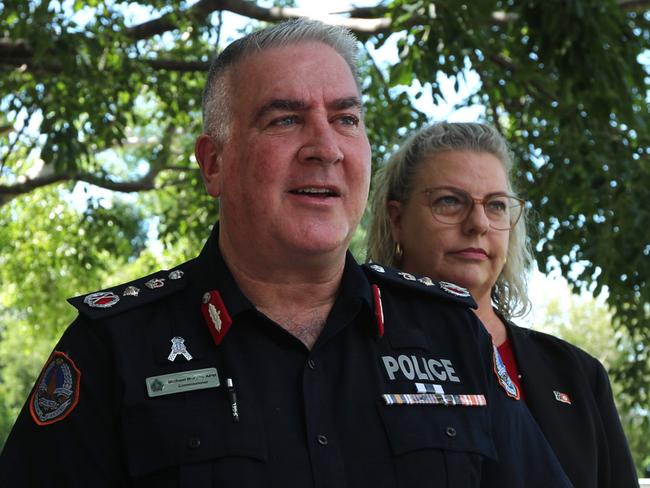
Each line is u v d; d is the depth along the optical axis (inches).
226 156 85.3
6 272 561.9
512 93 311.6
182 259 489.7
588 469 105.8
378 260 120.6
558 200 299.1
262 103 82.9
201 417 76.3
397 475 77.9
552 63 281.3
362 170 84.2
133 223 513.3
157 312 82.4
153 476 74.7
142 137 609.6
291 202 81.8
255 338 81.5
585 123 304.2
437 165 114.0
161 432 75.3
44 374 79.7
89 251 477.7
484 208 112.1
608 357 1147.9
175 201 476.1
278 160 81.6
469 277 111.4
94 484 75.3
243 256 84.1
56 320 592.4
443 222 112.3
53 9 291.9
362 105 87.7
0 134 390.9
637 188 296.0
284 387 79.8
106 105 328.5
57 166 305.1
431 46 270.8
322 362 81.9
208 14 329.4
